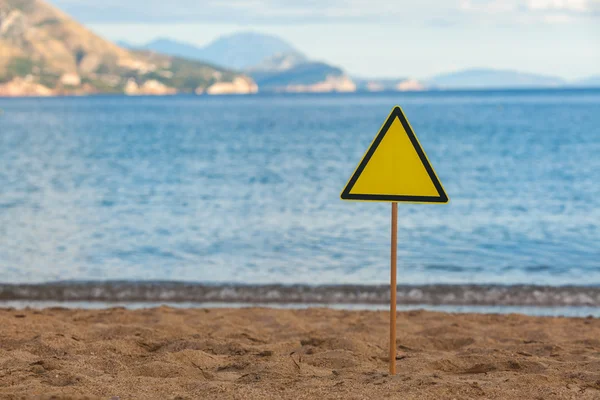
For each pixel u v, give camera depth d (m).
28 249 17.67
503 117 99.38
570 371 6.47
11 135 68.44
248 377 6.19
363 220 21.86
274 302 13.34
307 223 21.39
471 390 5.50
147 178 32.69
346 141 58.59
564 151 46.19
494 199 26.11
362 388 5.60
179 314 10.84
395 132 5.71
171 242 18.62
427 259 16.80
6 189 28.61
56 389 5.40
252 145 54.62
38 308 12.47
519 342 8.85
